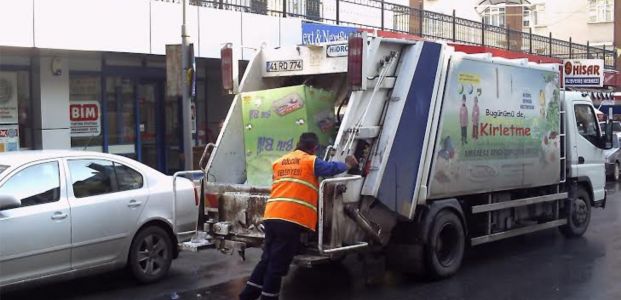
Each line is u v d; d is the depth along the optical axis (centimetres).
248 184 770
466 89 807
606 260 891
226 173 780
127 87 1545
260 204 710
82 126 1439
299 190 643
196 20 1400
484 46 2275
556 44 2880
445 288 751
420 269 768
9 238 647
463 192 813
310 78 793
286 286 773
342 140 688
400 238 773
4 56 1282
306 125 738
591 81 2245
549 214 1010
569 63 2273
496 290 739
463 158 807
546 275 807
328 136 757
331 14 1742
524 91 916
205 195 757
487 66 842
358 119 704
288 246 641
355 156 703
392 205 720
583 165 1070
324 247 664
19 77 1315
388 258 784
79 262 711
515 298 705
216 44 1435
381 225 724
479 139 830
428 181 760
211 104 1758
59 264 693
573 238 1062
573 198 1048
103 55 1443
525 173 920
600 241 1037
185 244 738
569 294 716
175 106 1670
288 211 638
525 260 898
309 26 1627
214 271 853
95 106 1464
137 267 771
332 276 821
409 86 732
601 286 750
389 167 718
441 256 795
